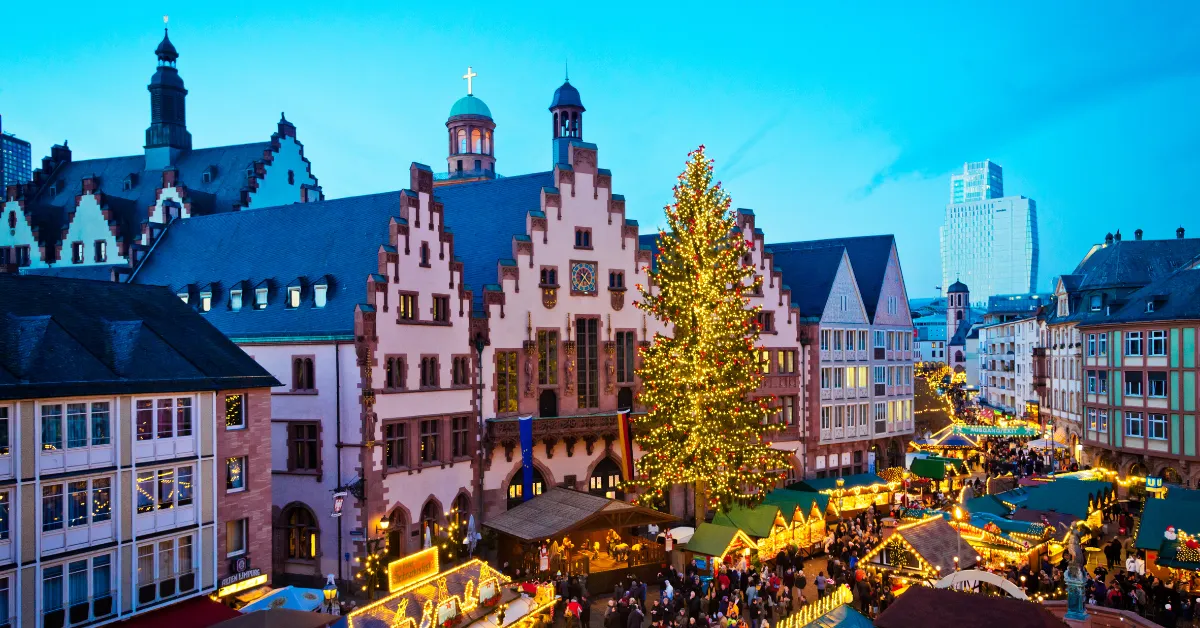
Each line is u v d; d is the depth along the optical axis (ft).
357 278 163.84
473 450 174.70
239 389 124.36
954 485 219.00
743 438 179.52
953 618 83.25
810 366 241.55
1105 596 122.31
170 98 250.37
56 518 103.09
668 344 181.57
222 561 122.21
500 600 114.42
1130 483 199.31
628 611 122.72
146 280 196.75
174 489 116.06
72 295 122.93
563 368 189.98
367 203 178.81
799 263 260.83
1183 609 122.21
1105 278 263.49
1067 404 304.09
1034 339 391.45
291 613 98.53
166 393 114.21
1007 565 137.49
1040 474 223.71
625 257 200.75
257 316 170.91
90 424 106.73
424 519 164.25
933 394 324.80
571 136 274.98
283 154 249.96
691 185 182.70
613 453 196.13
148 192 239.71
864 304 263.49
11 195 234.58
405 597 104.27
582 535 165.17
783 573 148.25
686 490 208.54
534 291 186.70
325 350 157.17
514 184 203.72
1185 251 261.65
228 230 197.67
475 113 309.63
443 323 169.68
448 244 172.04
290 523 160.97
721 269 181.27
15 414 99.60
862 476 194.18
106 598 107.34
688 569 146.20
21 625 99.19
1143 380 231.91
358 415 153.28
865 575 131.95
